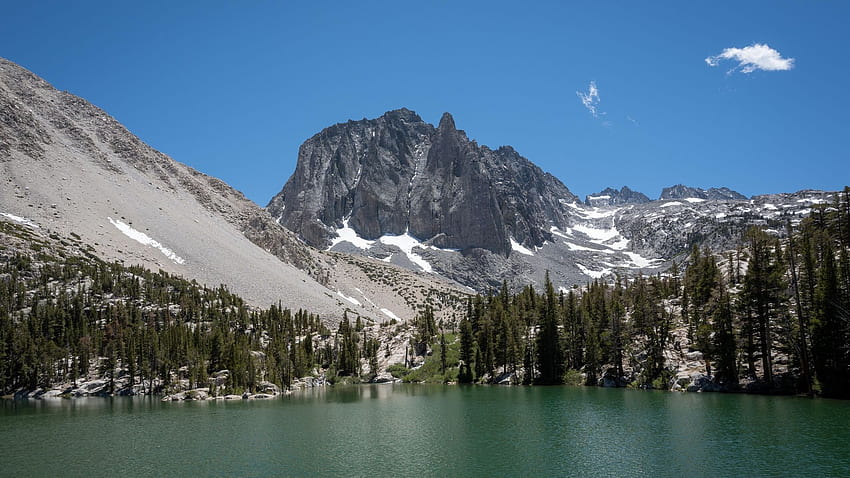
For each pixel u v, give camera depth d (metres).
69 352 144.75
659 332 128.12
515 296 197.62
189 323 172.88
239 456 66.38
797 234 145.38
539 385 140.88
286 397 130.88
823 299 95.25
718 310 109.50
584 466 59.41
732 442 66.19
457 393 129.38
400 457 65.12
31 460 65.44
